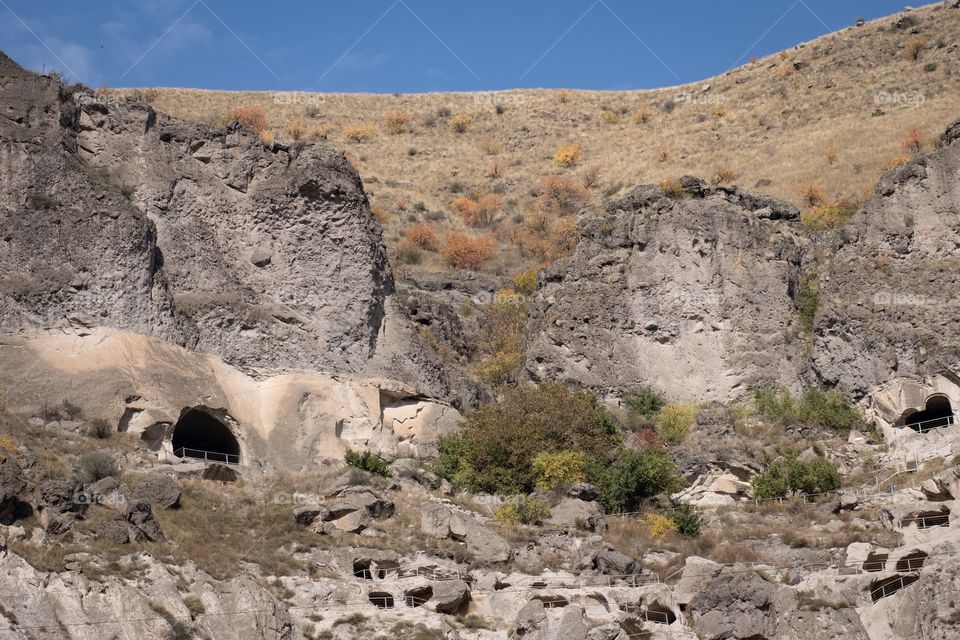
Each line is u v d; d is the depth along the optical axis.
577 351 64.00
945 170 63.62
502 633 41.59
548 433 54.88
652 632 42.16
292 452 52.81
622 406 62.25
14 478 40.56
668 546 48.22
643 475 52.06
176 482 45.50
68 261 52.12
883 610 42.28
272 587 41.53
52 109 55.12
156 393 50.59
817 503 52.22
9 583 37.03
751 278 64.25
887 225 63.75
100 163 56.22
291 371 55.62
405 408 57.75
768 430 58.53
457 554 45.41
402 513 48.03
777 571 45.56
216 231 58.00
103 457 45.72
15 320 50.62
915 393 57.19
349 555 43.84
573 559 46.34
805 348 62.66
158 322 52.84
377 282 60.34
